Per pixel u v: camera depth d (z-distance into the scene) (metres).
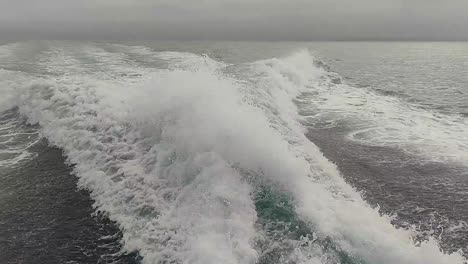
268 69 18.56
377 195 8.28
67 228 6.95
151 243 6.23
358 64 31.94
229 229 6.18
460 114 14.53
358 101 16.44
